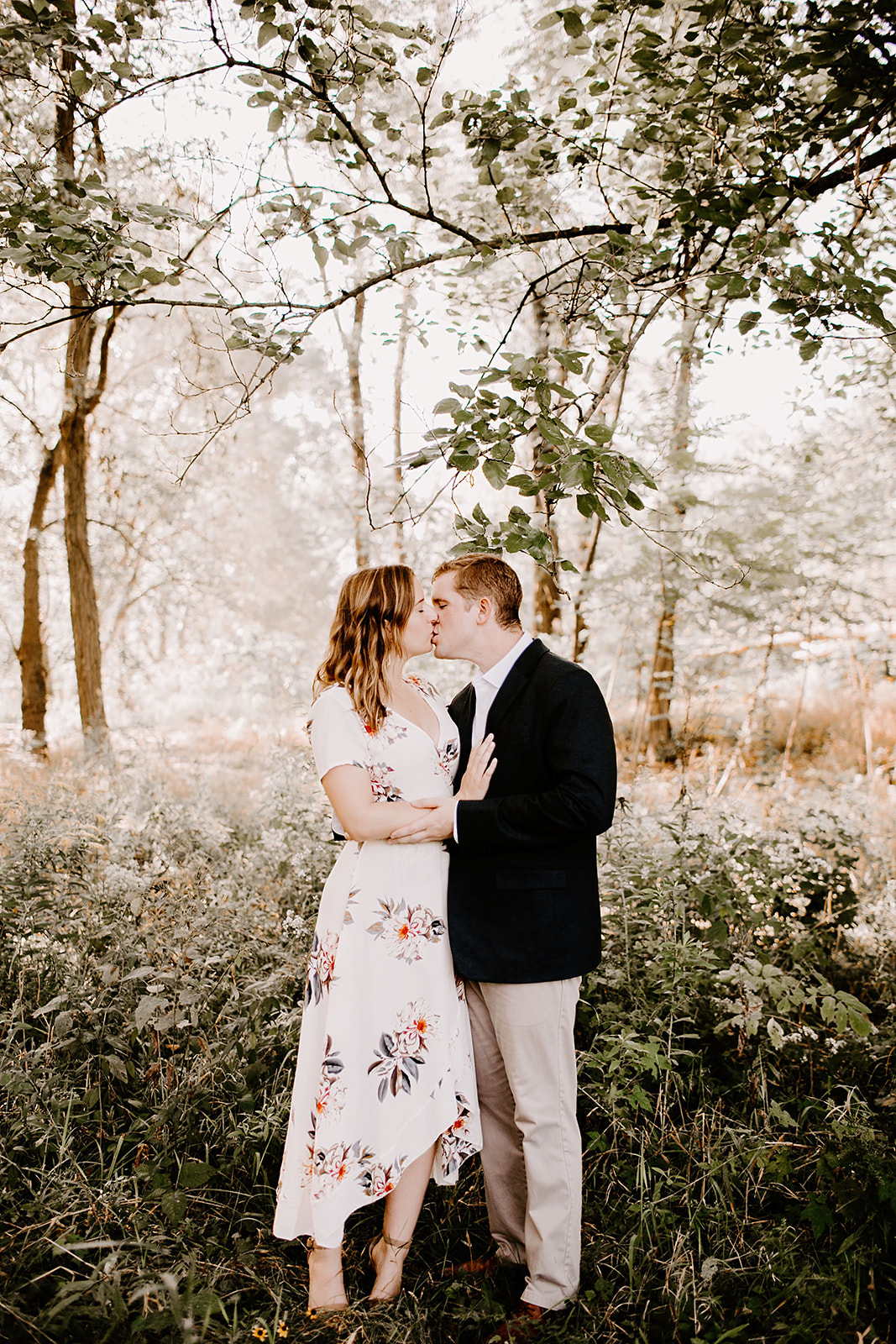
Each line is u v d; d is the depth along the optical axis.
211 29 2.44
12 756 7.02
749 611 6.58
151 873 3.58
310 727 2.20
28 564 9.32
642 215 3.10
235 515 12.84
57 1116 2.33
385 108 3.05
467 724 2.37
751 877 3.38
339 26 2.57
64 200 2.56
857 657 8.44
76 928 3.11
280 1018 2.66
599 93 2.80
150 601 12.37
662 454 3.55
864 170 2.84
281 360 2.71
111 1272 1.75
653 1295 2.00
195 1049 2.66
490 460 2.13
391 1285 2.02
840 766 8.53
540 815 2.01
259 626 10.41
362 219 2.75
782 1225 2.13
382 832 2.06
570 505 7.25
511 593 2.28
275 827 4.66
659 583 6.88
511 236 2.94
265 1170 2.38
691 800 3.98
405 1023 2.06
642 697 8.68
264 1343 1.78
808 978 3.20
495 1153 2.22
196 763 6.38
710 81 2.58
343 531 11.30
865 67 2.38
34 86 2.68
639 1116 2.48
